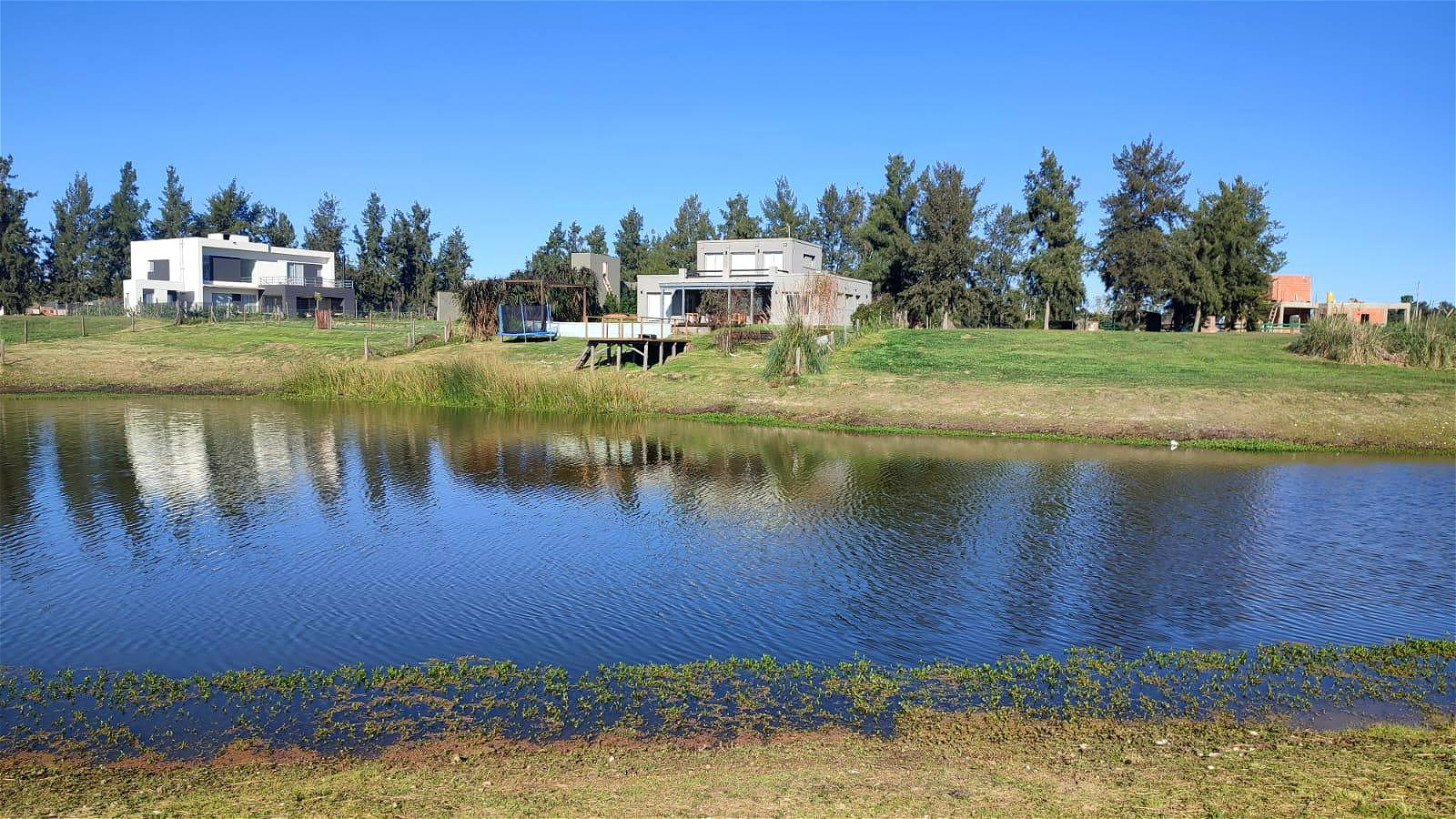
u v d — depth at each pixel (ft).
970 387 101.65
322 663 33.65
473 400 109.09
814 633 36.63
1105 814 22.12
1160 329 190.19
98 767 25.72
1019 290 210.18
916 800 23.11
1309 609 39.70
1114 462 73.05
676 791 23.80
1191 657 34.06
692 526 53.21
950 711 29.50
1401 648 34.76
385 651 34.81
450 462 73.10
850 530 52.34
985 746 26.84
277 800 23.41
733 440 85.05
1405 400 90.48
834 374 109.70
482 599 40.57
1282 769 24.86
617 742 27.25
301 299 246.68
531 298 162.50
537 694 30.68
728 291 162.20
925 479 66.49
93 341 145.69
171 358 133.69
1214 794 23.21
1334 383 98.99
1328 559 46.85
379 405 109.70
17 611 39.04
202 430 89.35
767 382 106.93
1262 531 52.06
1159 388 98.02
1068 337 141.69
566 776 24.86
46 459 73.41
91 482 64.64
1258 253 172.55
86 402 109.81
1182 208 184.24
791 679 31.99
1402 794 23.03
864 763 25.68
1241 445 80.02
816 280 156.25
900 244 212.64
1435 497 60.80
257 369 128.98
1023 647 35.35
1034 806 22.66
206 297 236.43
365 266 283.38
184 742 27.35
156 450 77.92
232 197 311.88
